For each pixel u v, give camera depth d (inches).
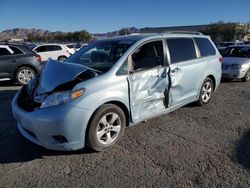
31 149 165.6
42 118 144.4
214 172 141.3
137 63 179.2
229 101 278.2
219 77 263.1
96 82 156.0
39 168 145.1
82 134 150.3
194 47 233.8
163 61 196.5
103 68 170.9
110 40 201.6
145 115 184.2
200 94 243.3
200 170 143.0
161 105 196.1
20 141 176.7
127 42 186.9
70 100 146.6
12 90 350.3
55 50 753.0
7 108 252.4
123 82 166.7
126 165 147.7
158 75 188.4
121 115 167.0
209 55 250.5
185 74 214.1
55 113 144.1
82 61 192.2
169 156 157.4
